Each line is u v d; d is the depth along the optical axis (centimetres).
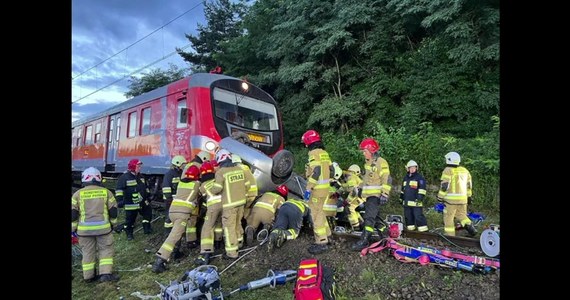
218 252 633
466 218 636
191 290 438
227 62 1927
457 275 444
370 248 524
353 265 500
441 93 1157
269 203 647
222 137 822
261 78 1672
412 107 1206
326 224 582
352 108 1373
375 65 1409
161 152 935
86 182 571
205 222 592
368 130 1327
